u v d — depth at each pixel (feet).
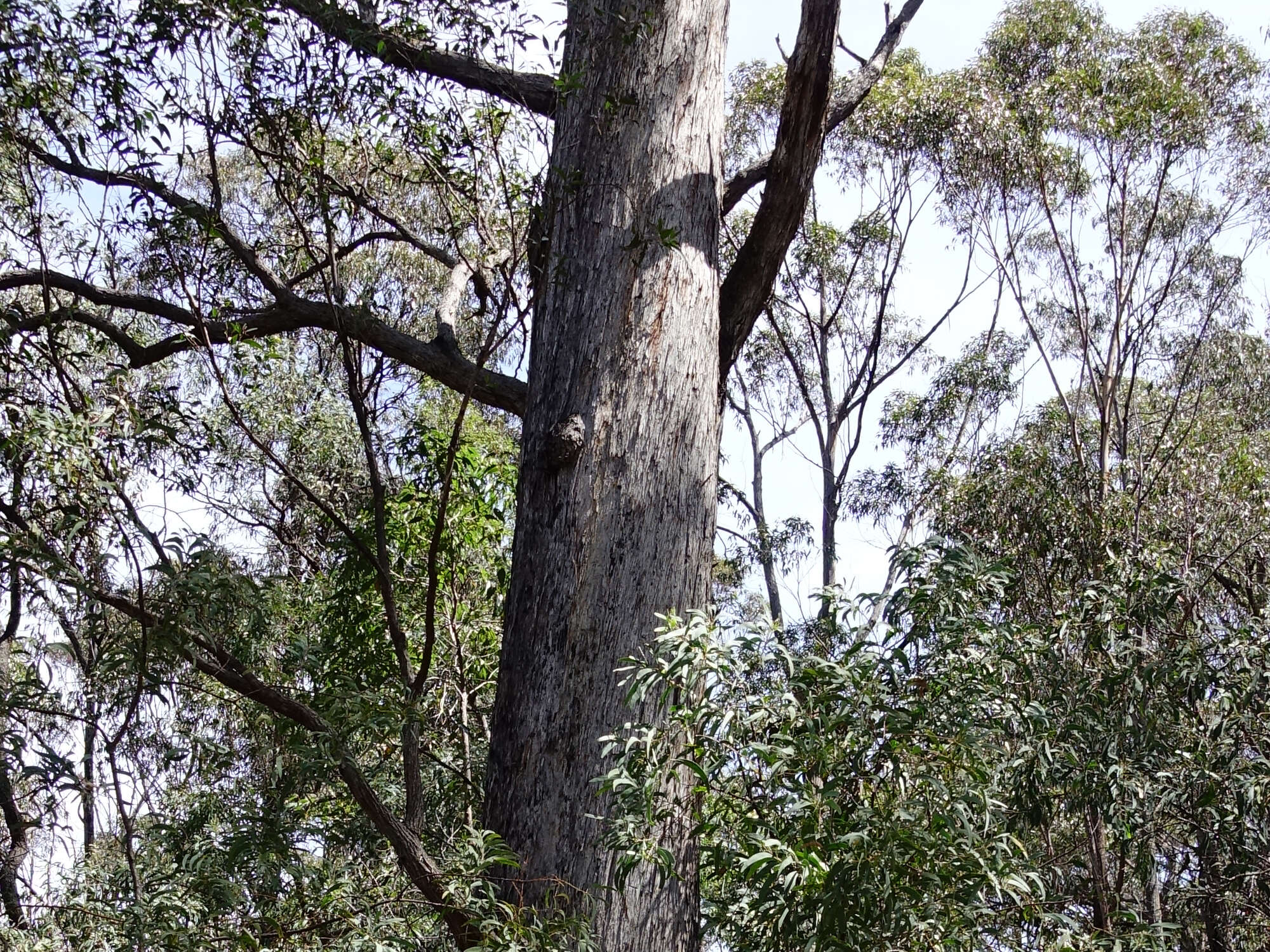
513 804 15.23
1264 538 30.19
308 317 19.04
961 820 11.57
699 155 18.34
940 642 13.21
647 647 15.49
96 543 14.55
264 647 17.35
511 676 15.94
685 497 16.60
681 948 14.56
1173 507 31.60
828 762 12.10
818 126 18.38
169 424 15.89
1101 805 16.43
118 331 18.78
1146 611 16.72
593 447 16.48
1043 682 16.49
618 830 13.06
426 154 17.83
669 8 18.74
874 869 11.35
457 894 14.17
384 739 19.27
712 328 17.67
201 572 14.17
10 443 13.88
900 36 23.88
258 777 19.06
